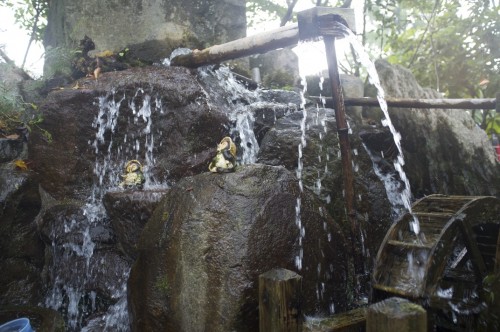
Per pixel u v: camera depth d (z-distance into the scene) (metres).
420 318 2.38
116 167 5.10
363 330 3.14
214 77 5.96
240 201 3.28
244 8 7.38
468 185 6.68
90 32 6.57
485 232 4.77
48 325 3.39
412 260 3.84
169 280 3.34
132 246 4.15
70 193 5.01
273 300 2.74
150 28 6.64
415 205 4.48
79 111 5.03
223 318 2.97
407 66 9.75
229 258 3.10
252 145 5.37
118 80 5.16
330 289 3.62
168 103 5.06
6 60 6.87
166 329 3.28
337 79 3.95
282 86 7.44
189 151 4.96
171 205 3.63
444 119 6.80
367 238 4.72
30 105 5.57
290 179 3.60
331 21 3.81
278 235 3.29
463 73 9.39
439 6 9.31
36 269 4.86
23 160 5.08
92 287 4.42
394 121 6.47
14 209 4.76
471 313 3.84
